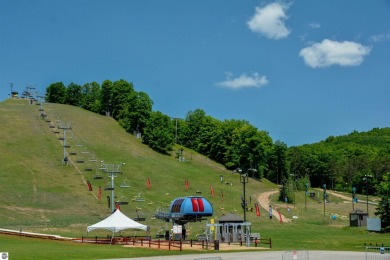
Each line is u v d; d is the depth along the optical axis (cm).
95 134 19712
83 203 11594
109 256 5153
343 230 10556
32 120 19650
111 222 7356
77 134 19050
